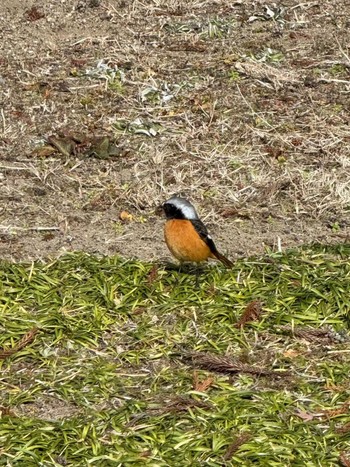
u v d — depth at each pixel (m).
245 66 17.34
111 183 14.48
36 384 10.23
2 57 17.72
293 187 14.43
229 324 11.26
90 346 10.88
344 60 17.67
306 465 8.94
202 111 16.38
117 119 16.14
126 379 10.32
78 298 11.62
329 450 9.17
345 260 12.53
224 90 16.89
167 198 14.09
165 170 14.83
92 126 15.95
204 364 10.48
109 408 9.85
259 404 9.80
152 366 10.55
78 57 17.77
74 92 16.81
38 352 10.76
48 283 11.89
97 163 15.03
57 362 10.61
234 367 10.40
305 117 16.23
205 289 11.87
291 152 15.37
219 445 9.15
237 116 16.23
